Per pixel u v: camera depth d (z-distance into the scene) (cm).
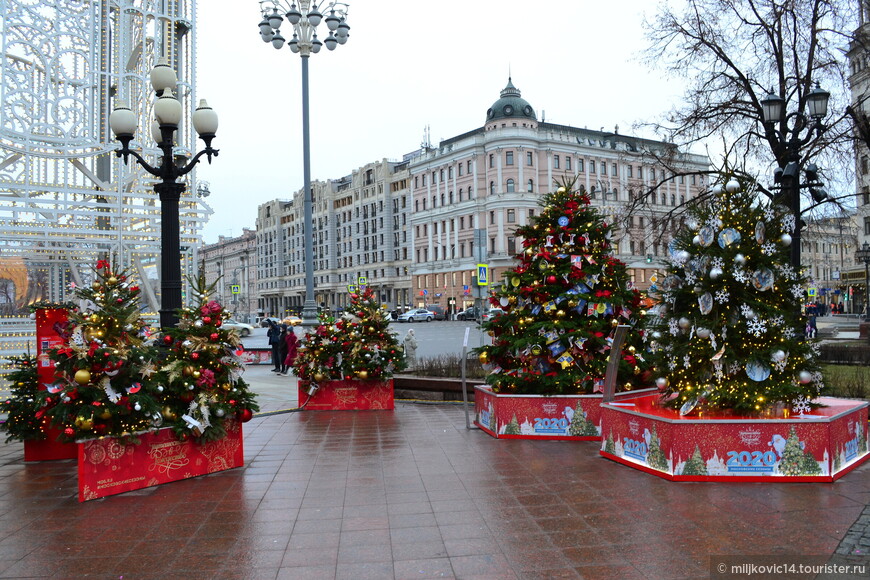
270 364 2473
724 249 681
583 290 908
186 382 689
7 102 1138
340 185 11025
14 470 773
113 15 1479
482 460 750
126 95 1488
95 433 628
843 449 634
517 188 7206
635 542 468
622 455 709
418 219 8712
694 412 686
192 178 1424
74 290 693
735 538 468
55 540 509
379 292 9606
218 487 661
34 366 834
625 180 7800
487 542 478
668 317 732
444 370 1507
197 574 433
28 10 1161
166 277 832
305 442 898
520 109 7256
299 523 536
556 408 865
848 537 461
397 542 484
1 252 1417
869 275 3491
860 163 1989
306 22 1955
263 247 12988
